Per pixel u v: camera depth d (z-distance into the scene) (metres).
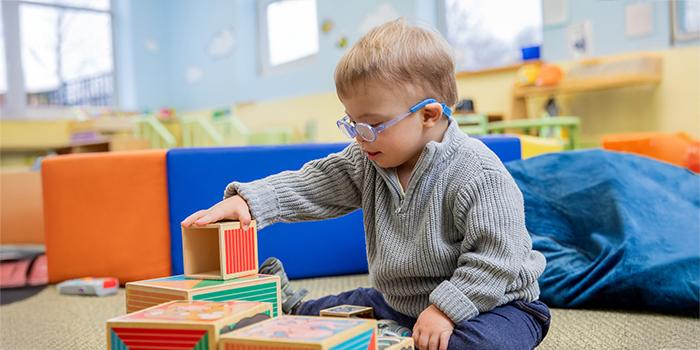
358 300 0.98
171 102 5.49
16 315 1.37
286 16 4.61
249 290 0.79
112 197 1.70
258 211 0.86
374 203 0.92
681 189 1.45
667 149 2.31
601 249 1.29
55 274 1.73
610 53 2.94
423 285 0.85
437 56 0.84
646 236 1.26
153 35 5.41
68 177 1.72
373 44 0.82
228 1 4.91
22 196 2.61
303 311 1.02
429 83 0.83
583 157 1.48
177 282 0.79
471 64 3.59
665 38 2.76
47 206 1.74
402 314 0.90
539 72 3.01
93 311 1.39
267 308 0.69
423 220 0.84
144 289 0.78
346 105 0.84
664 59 2.76
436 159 0.84
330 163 0.95
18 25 4.68
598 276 1.25
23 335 1.17
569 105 3.12
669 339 1.00
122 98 5.32
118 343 0.62
